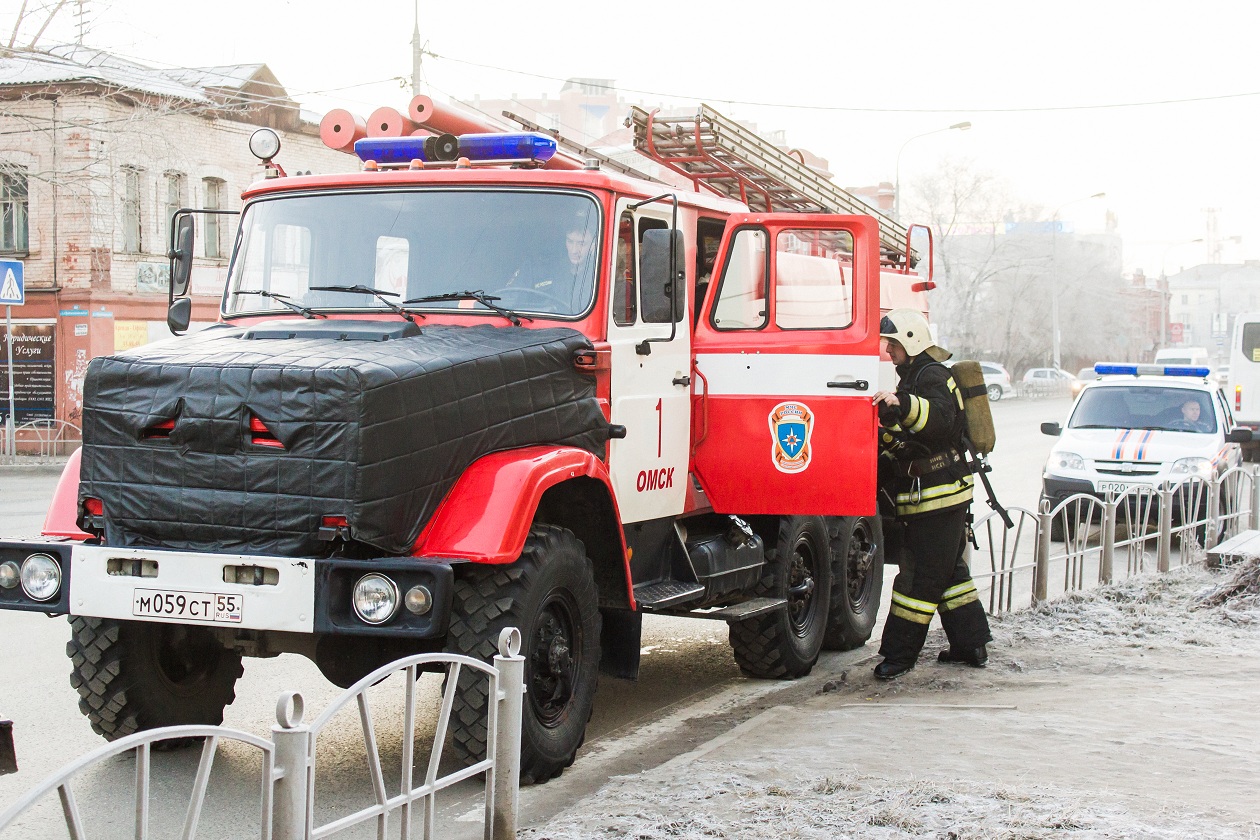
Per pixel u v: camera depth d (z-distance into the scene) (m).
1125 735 5.73
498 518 4.90
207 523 4.80
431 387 4.91
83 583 4.94
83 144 25.09
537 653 5.33
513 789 3.99
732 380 6.80
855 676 7.32
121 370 4.93
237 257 6.27
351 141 6.71
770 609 7.12
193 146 27.16
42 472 22.23
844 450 6.62
